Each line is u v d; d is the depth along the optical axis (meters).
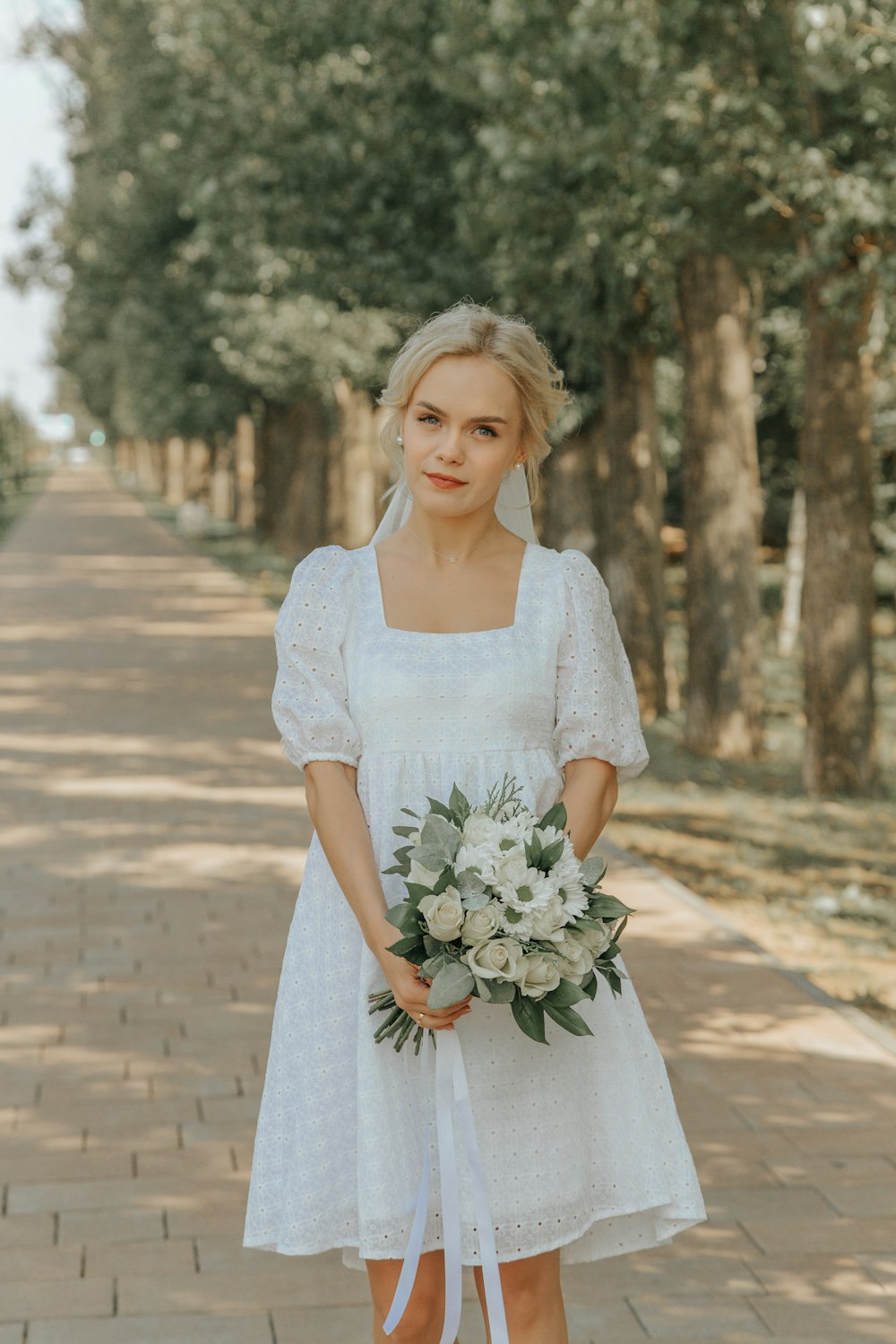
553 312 12.91
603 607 2.62
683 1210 2.54
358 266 14.38
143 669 16.78
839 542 10.62
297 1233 2.48
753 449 12.48
